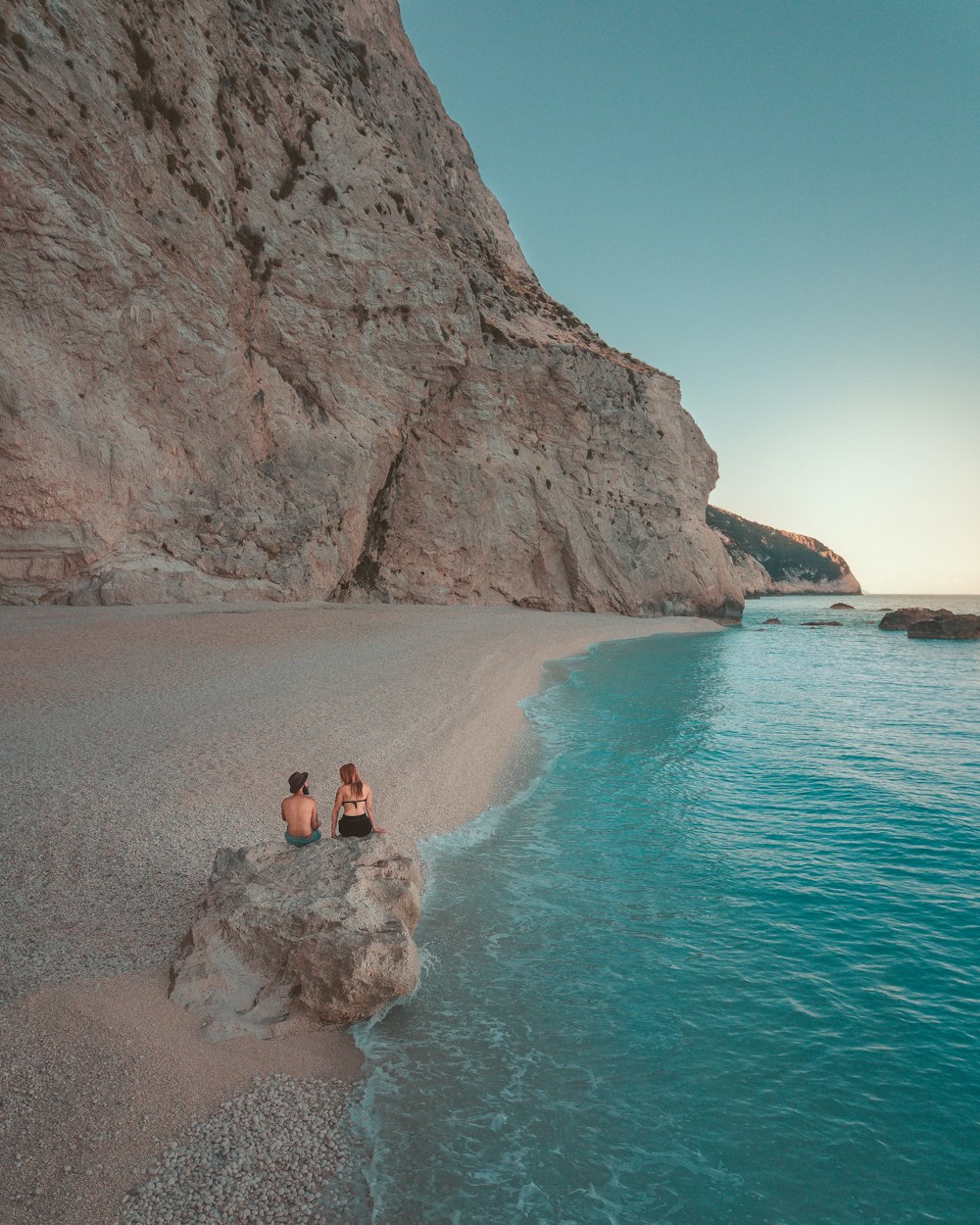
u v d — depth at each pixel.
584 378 61.91
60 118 26.38
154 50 30.42
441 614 45.31
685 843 12.72
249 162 37.34
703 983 8.34
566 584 61.34
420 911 9.67
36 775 12.01
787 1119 6.23
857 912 10.17
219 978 7.26
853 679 34.53
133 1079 5.95
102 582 29.56
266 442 38.62
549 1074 6.72
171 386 32.22
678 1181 5.53
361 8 60.22
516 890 10.68
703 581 71.94
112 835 10.06
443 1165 5.58
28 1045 6.09
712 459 77.62
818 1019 7.68
